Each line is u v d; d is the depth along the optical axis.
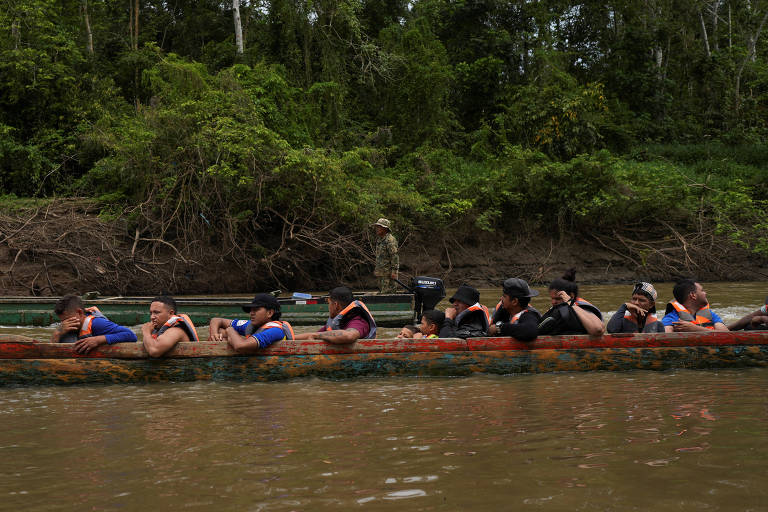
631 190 20.23
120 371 5.00
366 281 17.30
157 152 16.25
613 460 2.88
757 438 3.19
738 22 32.94
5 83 17.81
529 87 24.39
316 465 2.87
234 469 2.83
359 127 21.83
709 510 2.29
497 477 2.67
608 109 26.53
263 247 16.62
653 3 31.78
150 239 15.58
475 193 19.41
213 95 16.62
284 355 5.13
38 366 4.91
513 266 19.06
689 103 31.75
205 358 5.09
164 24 26.53
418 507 2.35
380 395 4.48
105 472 2.81
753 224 19.66
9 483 2.68
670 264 19.20
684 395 4.31
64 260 14.71
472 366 5.23
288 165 15.66
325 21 21.70
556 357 5.29
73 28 21.53
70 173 18.16
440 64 24.00
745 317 6.00
